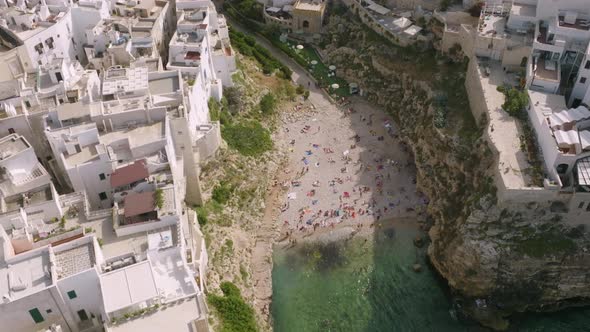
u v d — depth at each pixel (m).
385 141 128.88
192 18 125.19
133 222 78.12
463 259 96.88
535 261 93.31
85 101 95.62
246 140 121.56
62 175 91.62
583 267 92.94
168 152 88.19
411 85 133.38
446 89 125.31
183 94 98.50
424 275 103.12
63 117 90.00
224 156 112.88
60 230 76.69
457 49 130.00
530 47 113.12
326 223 111.31
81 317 72.25
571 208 92.38
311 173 121.38
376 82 141.38
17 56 108.12
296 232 110.00
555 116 98.75
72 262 70.25
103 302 68.12
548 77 107.50
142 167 84.38
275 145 126.50
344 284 102.06
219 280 93.94
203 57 114.69
